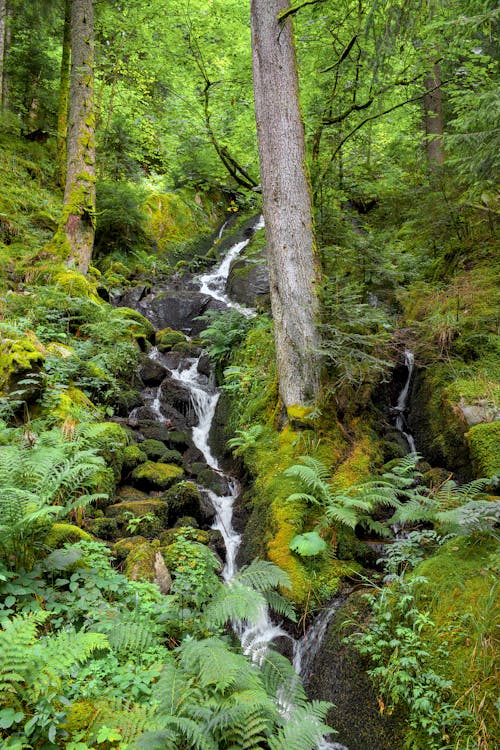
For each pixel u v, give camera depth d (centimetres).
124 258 1355
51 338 759
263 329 805
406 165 1147
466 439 526
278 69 632
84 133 1021
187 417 817
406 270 875
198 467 683
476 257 817
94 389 712
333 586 429
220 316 923
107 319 866
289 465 559
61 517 411
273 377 689
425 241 980
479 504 379
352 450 571
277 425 625
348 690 342
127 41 1171
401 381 721
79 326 834
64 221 997
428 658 309
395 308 837
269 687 321
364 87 751
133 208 1373
